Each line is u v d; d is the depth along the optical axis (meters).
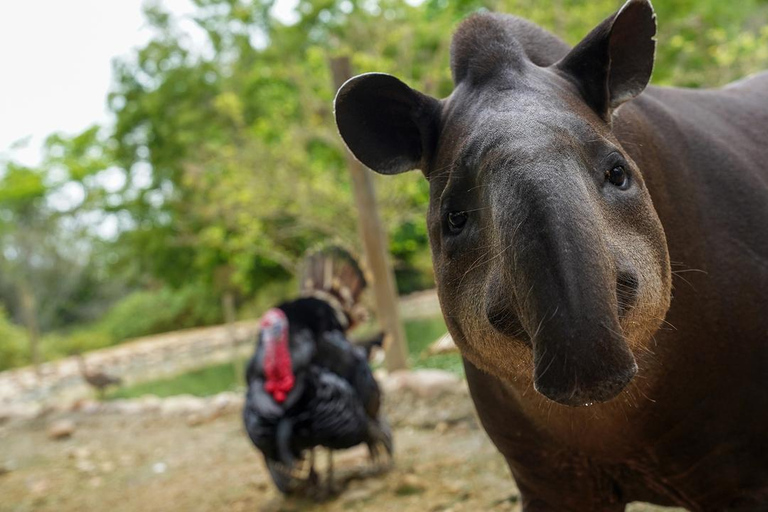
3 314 25.06
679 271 2.22
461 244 1.87
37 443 7.22
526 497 2.74
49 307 30.62
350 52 10.34
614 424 2.28
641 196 1.84
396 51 11.19
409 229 12.93
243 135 12.02
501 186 1.65
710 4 13.77
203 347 18.00
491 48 2.09
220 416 7.18
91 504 5.35
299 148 10.77
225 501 5.08
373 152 2.25
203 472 5.74
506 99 1.91
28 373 17.64
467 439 5.37
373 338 5.88
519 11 9.84
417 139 2.24
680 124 2.50
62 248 30.47
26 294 19.23
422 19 11.62
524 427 2.46
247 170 10.75
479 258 1.82
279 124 11.30
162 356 17.72
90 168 25.03
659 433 2.31
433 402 6.03
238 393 8.23
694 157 2.44
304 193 10.45
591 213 1.59
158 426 7.22
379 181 9.53
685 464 2.37
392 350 6.79
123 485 5.69
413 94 2.17
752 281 2.32
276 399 4.61
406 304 16.34
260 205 10.72
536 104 1.85
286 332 4.66
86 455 6.54
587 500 2.60
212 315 24.67
